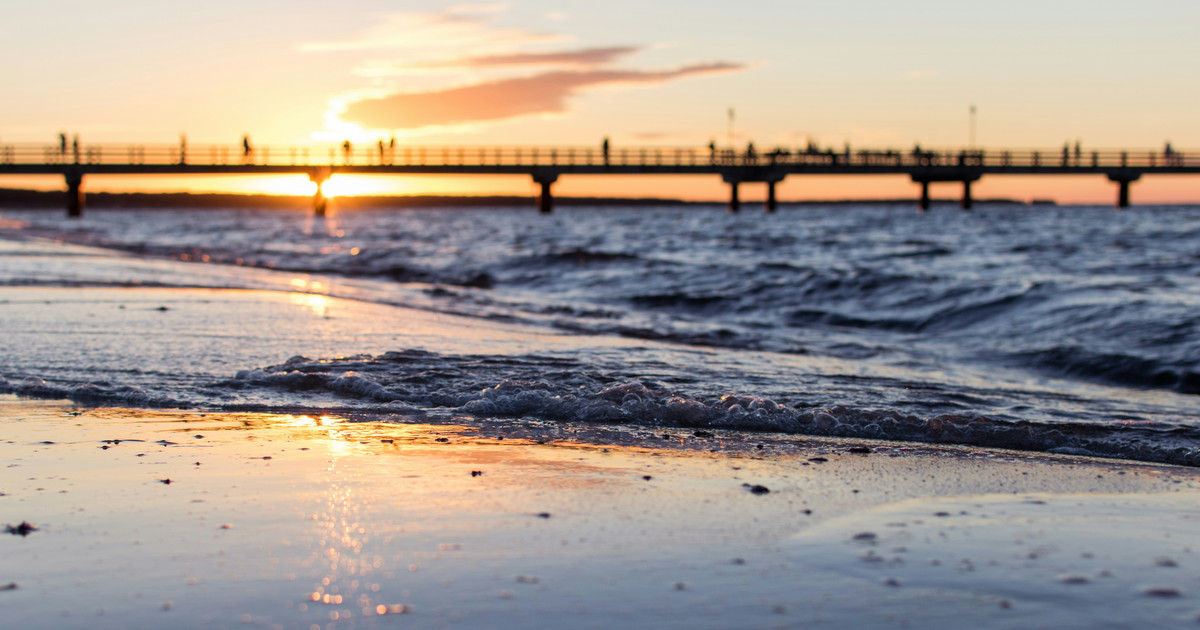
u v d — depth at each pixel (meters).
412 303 11.35
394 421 4.71
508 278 17.67
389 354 6.79
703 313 12.70
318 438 4.23
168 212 106.50
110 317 8.66
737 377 6.37
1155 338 8.44
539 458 3.86
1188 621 2.10
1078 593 2.28
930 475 3.64
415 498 3.17
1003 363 7.98
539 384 5.45
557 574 2.42
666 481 3.48
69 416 4.73
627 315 11.05
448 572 2.42
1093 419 5.29
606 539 2.72
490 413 4.97
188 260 19.89
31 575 2.39
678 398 5.15
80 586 2.31
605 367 6.58
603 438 4.36
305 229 43.12
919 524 2.90
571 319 10.37
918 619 2.12
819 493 3.32
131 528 2.79
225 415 4.81
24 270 14.45
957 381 6.70
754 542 2.70
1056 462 3.96
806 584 2.35
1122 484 3.52
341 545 2.64
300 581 2.35
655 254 23.38
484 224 50.31
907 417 4.85
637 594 2.27
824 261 20.61
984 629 2.06
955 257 21.56
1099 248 23.45
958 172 53.25
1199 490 3.43
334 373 5.91
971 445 4.42
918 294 12.73
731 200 63.31
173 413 4.85
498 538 2.72
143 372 5.96
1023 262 19.42
